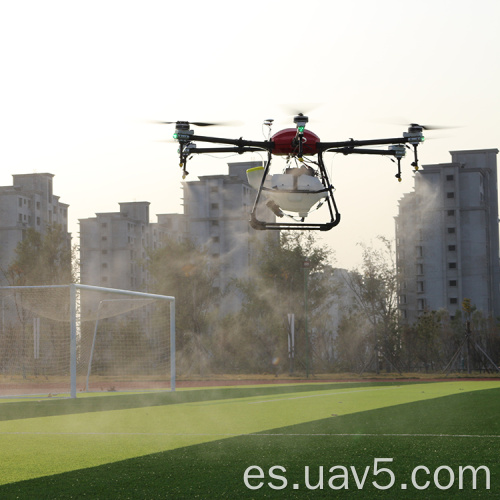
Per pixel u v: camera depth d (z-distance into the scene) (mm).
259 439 14680
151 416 20656
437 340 69312
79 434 15969
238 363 68875
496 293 108875
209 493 9539
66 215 128000
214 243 109000
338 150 14125
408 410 21531
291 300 69688
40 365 46625
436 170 106812
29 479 10539
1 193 111375
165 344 55250
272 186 13969
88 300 71250
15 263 69938
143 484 10102
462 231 106375
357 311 73625
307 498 9266
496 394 29188
